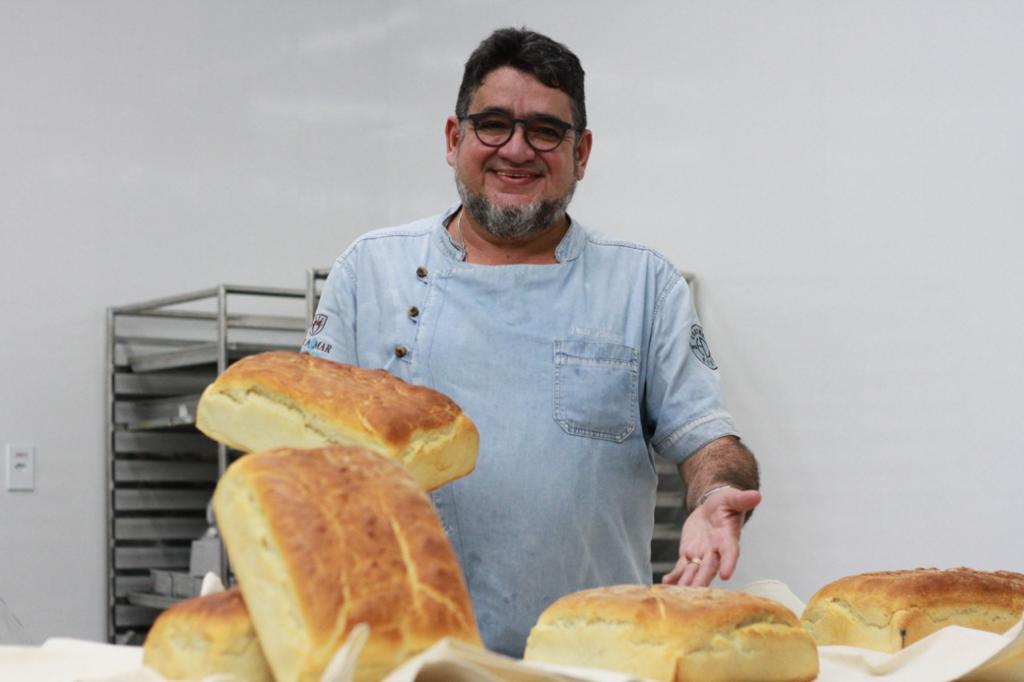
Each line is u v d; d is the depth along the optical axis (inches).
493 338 55.4
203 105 140.3
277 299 143.8
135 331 134.6
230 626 27.9
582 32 126.7
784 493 104.5
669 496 113.8
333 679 23.5
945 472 90.7
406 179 149.7
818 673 32.5
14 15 130.3
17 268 129.2
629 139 120.9
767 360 106.3
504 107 53.7
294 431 33.2
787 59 104.3
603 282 57.2
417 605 26.2
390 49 152.9
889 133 95.4
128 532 132.1
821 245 101.1
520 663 25.1
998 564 86.4
